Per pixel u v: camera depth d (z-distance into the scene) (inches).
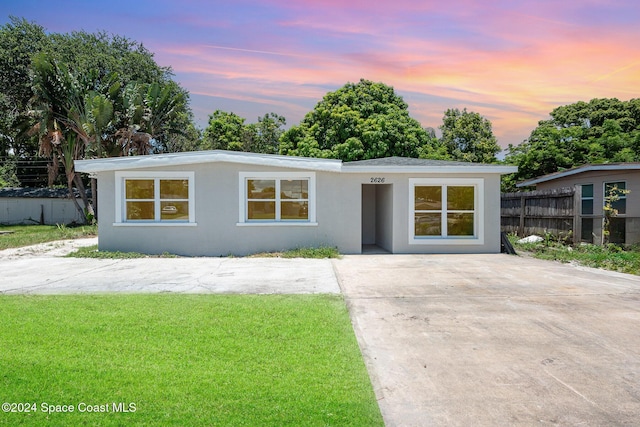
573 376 162.7
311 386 151.5
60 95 1075.9
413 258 482.6
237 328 212.5
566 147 875.4
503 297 286.2
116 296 281.9
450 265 428.1
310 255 487.8
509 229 688.4
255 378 157.2
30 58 1122.0
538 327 220.7
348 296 289.3
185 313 238.2
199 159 503.5
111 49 1326.3
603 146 845.8
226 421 129.3
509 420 132.0
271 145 1492.4
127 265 430.9
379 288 315.3
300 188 519.8
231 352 181.5
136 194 511.2
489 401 143.6
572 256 464.4
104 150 1053.2
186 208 512.7
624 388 153.1
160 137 1390.3
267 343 192.5
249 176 511.8
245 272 387.2
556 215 551.2
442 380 159.3
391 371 166.9
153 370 163.2
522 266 421.1
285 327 214.5
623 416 134.3
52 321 221.1
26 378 155.3
